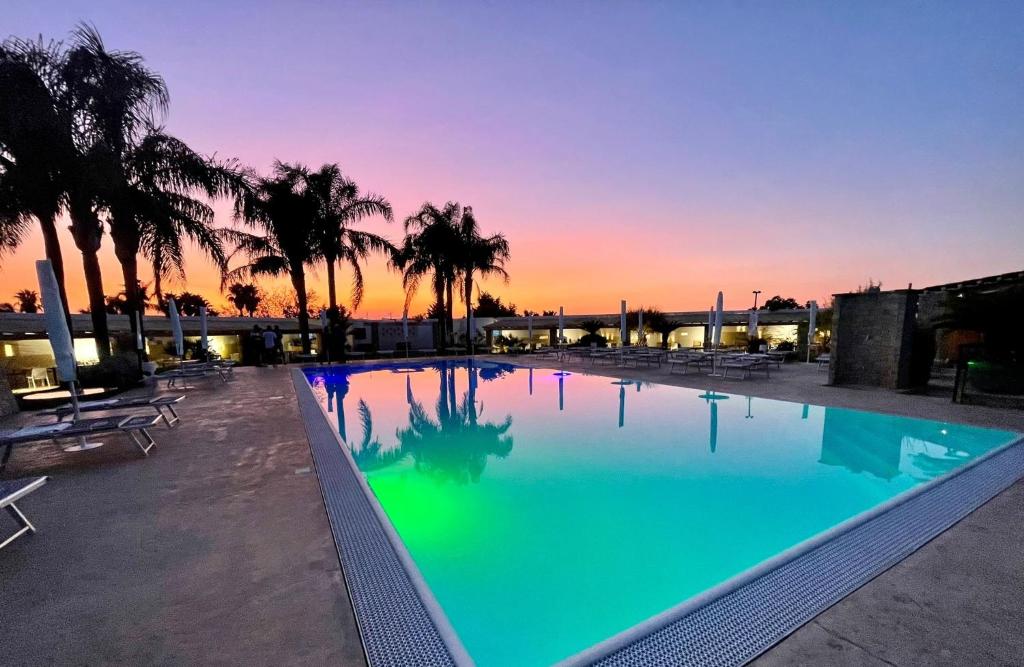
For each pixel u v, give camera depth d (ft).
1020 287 25.34
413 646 5.32
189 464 12.96
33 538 8.30
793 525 12.03
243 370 43.09
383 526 8.77
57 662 5.06
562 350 56.49
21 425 19.35
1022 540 7.93
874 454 17.33
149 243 31.76
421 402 30.07
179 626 5.69
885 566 7.05
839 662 4.87
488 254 65.41
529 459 17.46
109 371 28.84
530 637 7.73
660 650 5.22
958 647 5.09
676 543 10.94
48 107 24.52
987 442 16.62
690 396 28.17
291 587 6.63
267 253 50.42
